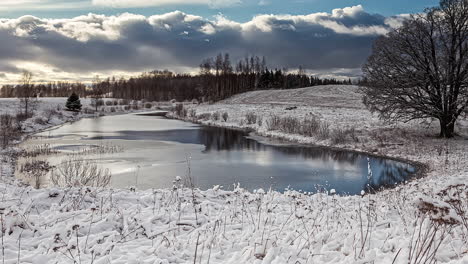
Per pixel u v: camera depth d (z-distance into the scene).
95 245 4.92
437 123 33.81
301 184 18.33
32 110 58.09
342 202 9.34
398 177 19.55
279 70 121.44
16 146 29.69
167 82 147.38
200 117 59.75
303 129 37.38
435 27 26.36
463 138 26.98
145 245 5.32
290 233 5.32
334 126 38.59
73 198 7.48
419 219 5.96
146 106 97.31
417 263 3.92
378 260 4.23
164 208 7.47
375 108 29.23
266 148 30.97
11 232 5.56
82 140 34.97
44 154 26.34
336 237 5.19
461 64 25.77
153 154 27.23
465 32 25.50
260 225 6.35
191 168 22.12
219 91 99.81
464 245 4.60
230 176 20.06
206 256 4.78
